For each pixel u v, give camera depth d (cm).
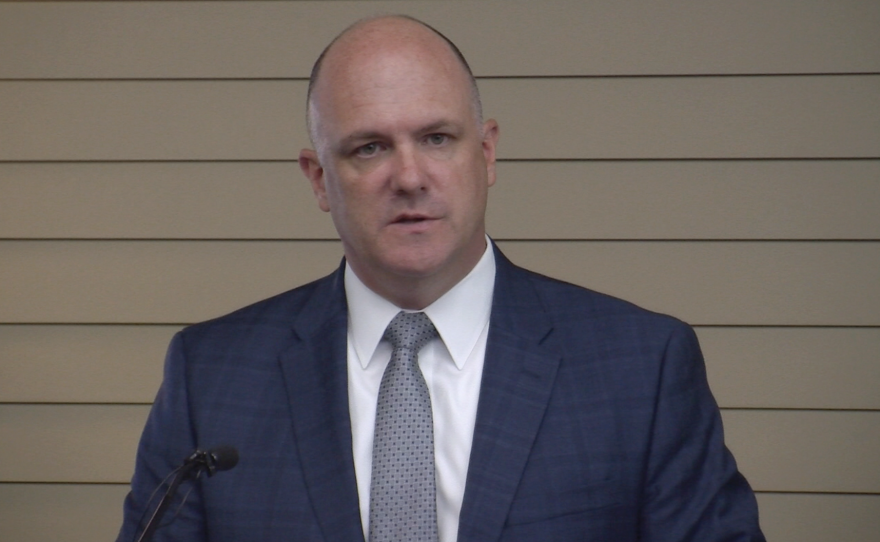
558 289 646
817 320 986
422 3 1013
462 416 593
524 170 1006
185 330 671
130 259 1023
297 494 593
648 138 1000
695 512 576
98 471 1020
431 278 591
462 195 574
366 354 615
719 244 995
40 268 1027
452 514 577
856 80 985
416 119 561
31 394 1023
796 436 984
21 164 1027
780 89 991
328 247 1016
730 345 991
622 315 625
